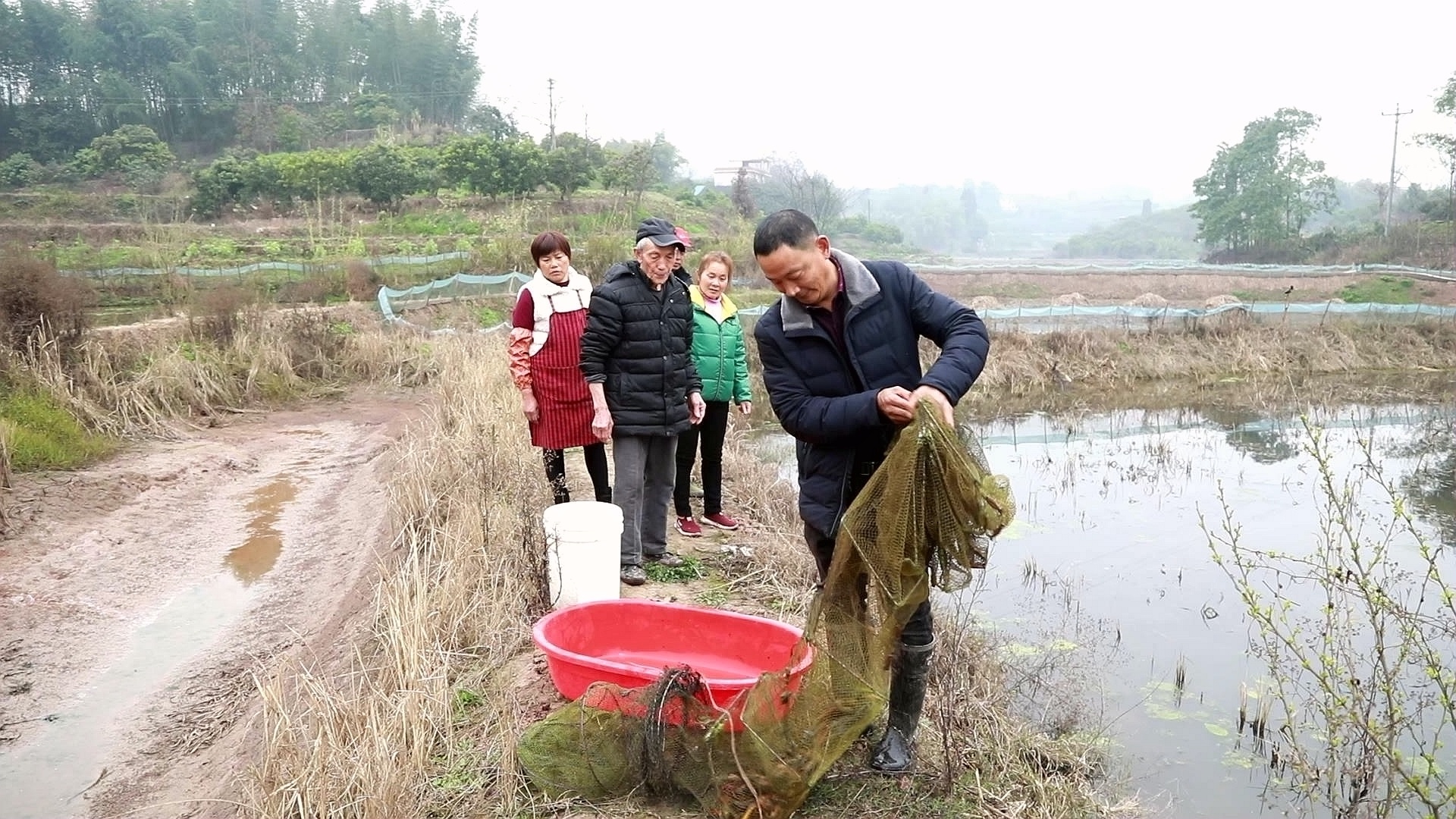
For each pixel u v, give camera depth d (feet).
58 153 191.21
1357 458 37.55
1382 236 139.33
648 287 16.31
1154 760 14.17
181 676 15.90
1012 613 20.04
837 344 10.00
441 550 17.52
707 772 10.13
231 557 22.00
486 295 69.67
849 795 10.66
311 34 250.98
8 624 17.63
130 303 61.62
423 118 244.22
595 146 159.84
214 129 209.46
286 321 45.98
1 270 33.65
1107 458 37.63
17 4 223.92
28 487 24.86
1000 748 12.14
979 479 9.25
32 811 12.19
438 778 11.09
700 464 26.68
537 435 17.47
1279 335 68.13
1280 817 12.68
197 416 36.40
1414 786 10.46
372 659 14.51
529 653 14.24
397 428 35.19
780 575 17.62
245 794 10.74
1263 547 24.94
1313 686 16.47
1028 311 70.54
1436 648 17.60
